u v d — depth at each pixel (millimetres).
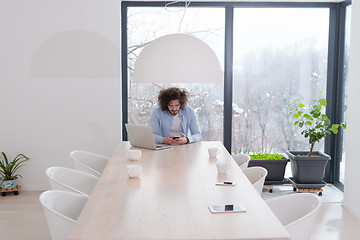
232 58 5934
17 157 5727
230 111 6004
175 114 4871
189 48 3266
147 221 2244
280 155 5875
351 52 4898
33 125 5699
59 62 5625
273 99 6055
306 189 5598
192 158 3852
